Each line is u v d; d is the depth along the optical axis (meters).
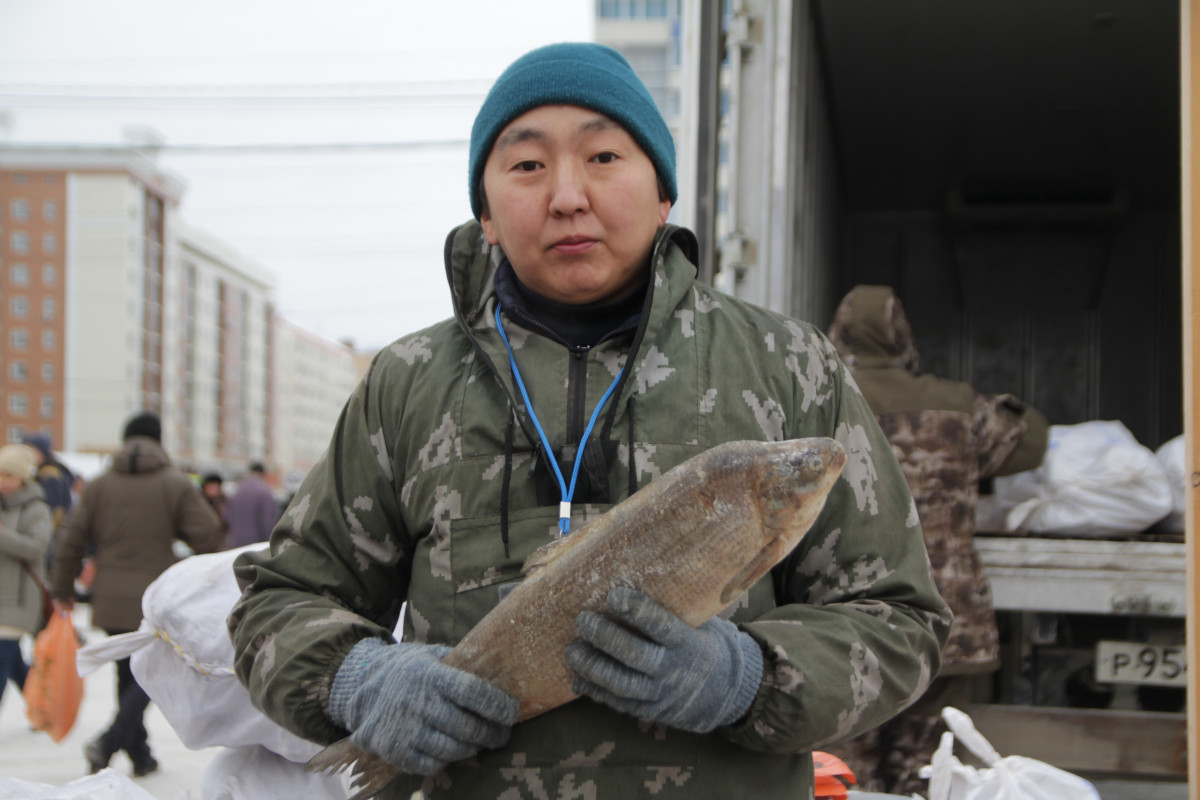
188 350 95.12
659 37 37.31
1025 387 6.10
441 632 1.29
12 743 5.53
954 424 3.19
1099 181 5.94
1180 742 2.87
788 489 1.07
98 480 5.28
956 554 3.10
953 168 5.95
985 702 3.35
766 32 3.73
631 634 1.08
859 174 6.06
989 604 3.08
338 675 1.23
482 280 1.45
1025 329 6.14
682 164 3.64
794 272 3.79
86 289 82.75
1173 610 2.97
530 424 1.31
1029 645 3.29
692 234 1.42
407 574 1.46
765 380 1.35
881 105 5.39
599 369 1.33
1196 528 2.09
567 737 1.21
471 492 1.31
